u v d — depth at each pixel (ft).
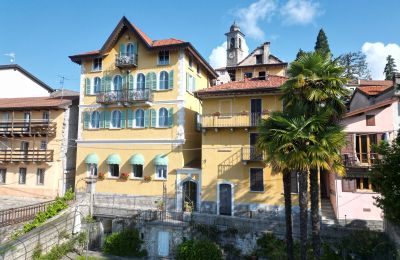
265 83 91.76
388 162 50.34
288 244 58.29
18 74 143.43
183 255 72.69
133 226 83.51
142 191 99.25
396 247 55.16
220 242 74.95
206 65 117.08
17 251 61.52
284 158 53.42
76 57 110.52
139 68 105.09
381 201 51.57
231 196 88.63
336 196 80.23
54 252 70.49
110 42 106.32
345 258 65.67
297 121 54.39
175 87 99.91
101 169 105.50
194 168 93.86
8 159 114.42
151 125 101.09
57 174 111.55
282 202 83.87
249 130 88.63
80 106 110.52
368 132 80.02
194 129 107.34
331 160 52.80
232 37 185.26
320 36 183.32
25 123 115.75
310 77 54.49
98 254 79.25
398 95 79.20
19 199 108.99
